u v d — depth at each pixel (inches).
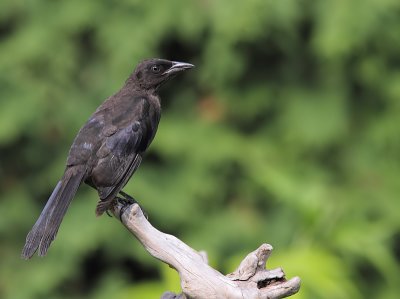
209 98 570.3
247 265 302.0
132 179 545.3
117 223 539.2
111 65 544.1
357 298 462.6
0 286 546.3
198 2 542.0
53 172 548.7
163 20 542.0
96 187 353.1
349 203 546.3
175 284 427.2
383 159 564.4
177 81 570.9
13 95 542.0
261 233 546.0
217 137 557.3
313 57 560.1
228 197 560.4
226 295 300.7
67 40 548.1
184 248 306.3
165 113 565.3
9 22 562.9
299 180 511.8
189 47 561.3
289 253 444.5
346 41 530.0
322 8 539.8
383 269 486.6
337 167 565.0
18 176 561.9
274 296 300.8
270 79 565.0
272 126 566.9
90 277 556.7
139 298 452.1
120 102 370.6
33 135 544.7
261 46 556.7
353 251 478.9
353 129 567.2
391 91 553.9
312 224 470.9
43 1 554.3
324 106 558.3
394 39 546.0
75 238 534.9
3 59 547.8
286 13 528.7
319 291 428.5
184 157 555.2
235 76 560.1
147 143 369.7
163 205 543.8
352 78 559.8
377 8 537.6
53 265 542.3
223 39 541.6
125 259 557.0
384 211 549.3
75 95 550.0
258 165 542.9
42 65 547.8
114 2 550.3
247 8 526.9
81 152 350.6
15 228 556.7
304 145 558.9
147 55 542.3
